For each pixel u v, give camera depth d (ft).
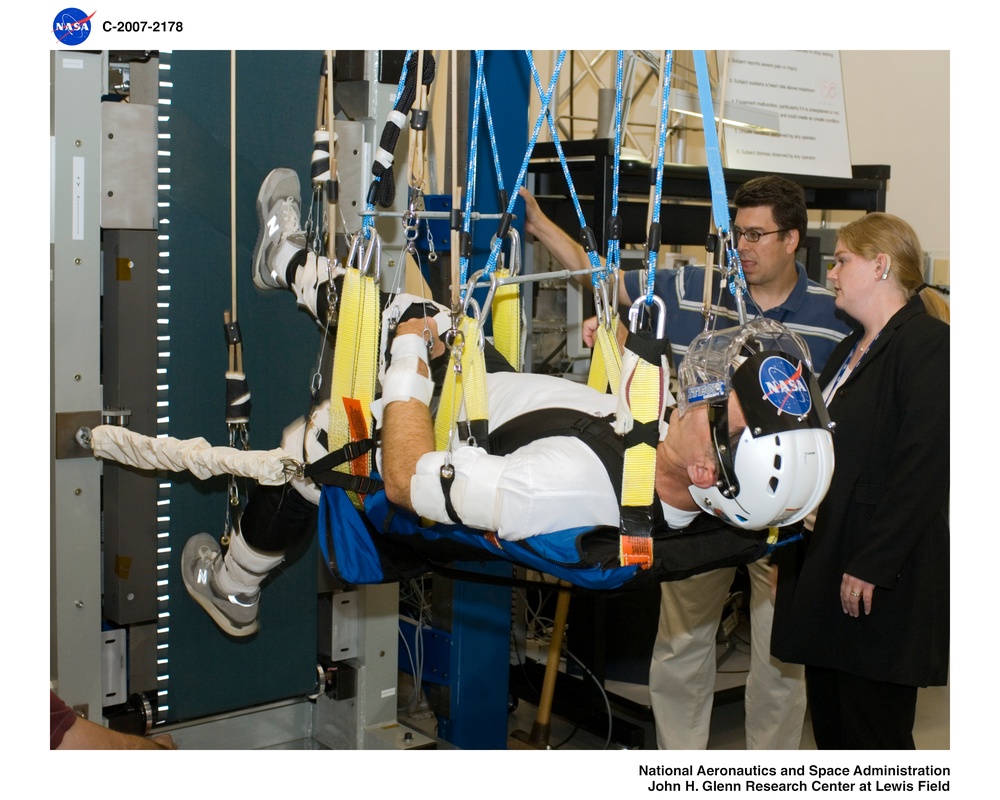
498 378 6.17
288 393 7.94
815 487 4.55
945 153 15.52
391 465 5.34
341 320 6.16
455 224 5.52
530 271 10.75
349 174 8.14
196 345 7.50
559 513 4.79
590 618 11.05
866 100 16.42
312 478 6.25
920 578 7.04
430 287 8.50
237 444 7.74
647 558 4.65
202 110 7.34
